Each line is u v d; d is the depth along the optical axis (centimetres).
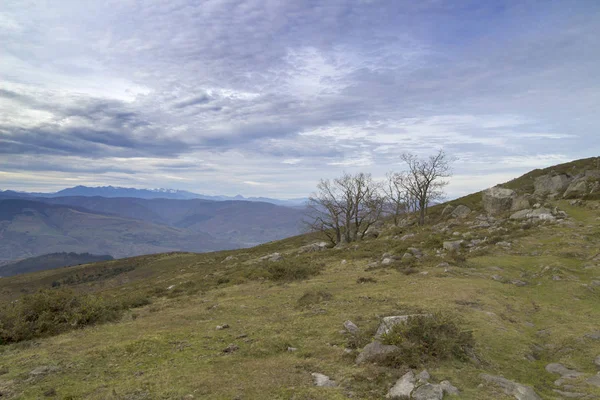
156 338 1077
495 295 1433
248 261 4347
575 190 4497
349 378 725
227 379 743
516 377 770
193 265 5884
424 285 1619
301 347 945
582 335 994
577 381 733
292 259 3309
